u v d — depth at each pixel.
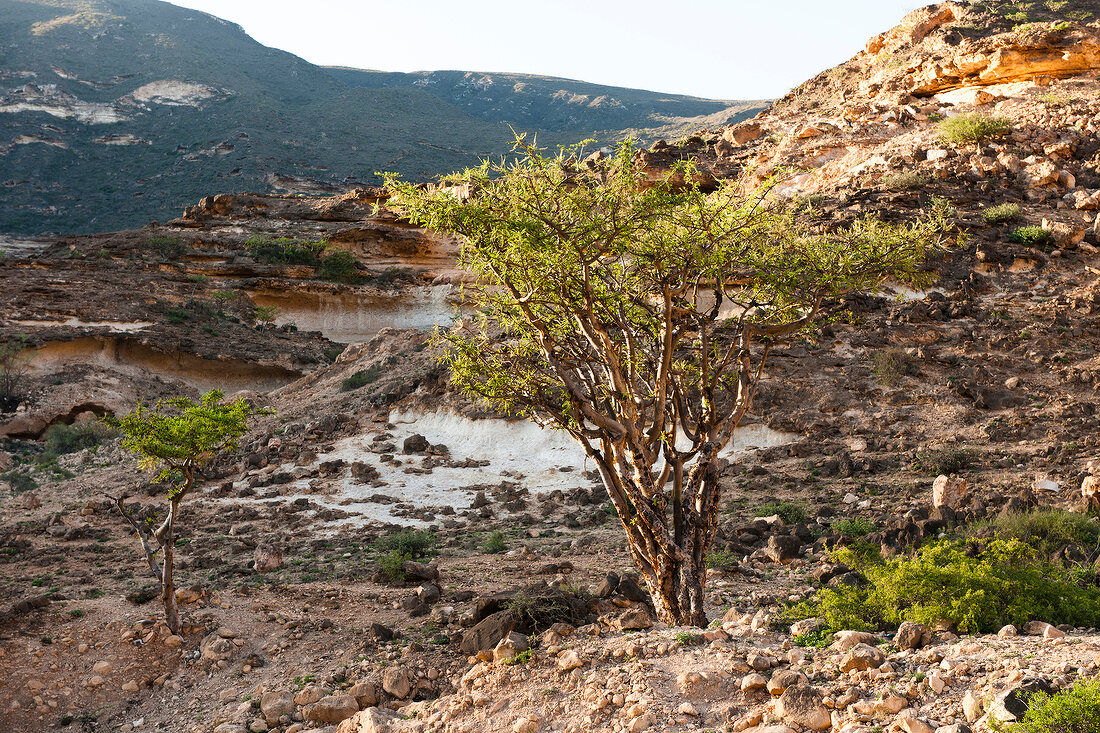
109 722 9.98
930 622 8.80
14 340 50.53
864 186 40.47
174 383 54.06
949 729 5.84
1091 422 22.02
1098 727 5.31
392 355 37.03
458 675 9.30
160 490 25.12
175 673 10.96
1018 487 18.58
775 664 7.68
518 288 10.90
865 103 57.56
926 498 18.97
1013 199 37.44
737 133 60.12
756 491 21.17
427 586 13.34
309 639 11.52
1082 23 54.12
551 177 10.07
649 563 10.63
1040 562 11.98
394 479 25.08
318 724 8.98
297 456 27.70
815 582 13.00
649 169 53.50
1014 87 50.91
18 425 43.59
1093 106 43.94
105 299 57.78
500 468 25.78
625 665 8.15
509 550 17.45
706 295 28.97
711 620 11.11
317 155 194.00
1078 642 7.32
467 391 12.23
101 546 18.91
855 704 6.57
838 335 28.52
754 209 11.31
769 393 25.70
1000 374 25.25
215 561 16.84
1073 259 31.94
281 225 73.94
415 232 70.44
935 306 29.20
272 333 61.69
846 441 23.36
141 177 179.12
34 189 170.00
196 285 63.19
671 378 11.83
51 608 12.62
